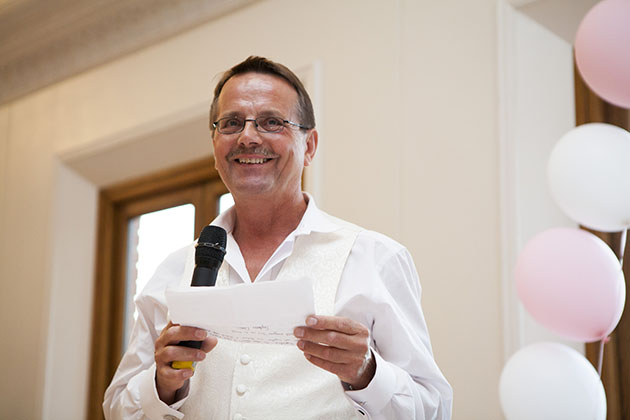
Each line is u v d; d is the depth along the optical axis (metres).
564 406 2.02
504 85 3.25
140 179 5.14
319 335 1.68
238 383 1.95
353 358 1.72
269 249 2.15
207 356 2.02
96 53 5.08
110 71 5.03
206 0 4.48
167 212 5.08
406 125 3.54
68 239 5.19
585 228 3.20
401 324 1.95
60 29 5.11
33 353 5.08
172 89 4.63
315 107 3.86
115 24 4.89
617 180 2.11
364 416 1.83
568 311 2.09
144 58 4.84
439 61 3.50
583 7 3.18
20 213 5.42
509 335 3.03
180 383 1.83
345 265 2.04
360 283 1.99
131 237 5.26
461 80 3.41
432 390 1.96
